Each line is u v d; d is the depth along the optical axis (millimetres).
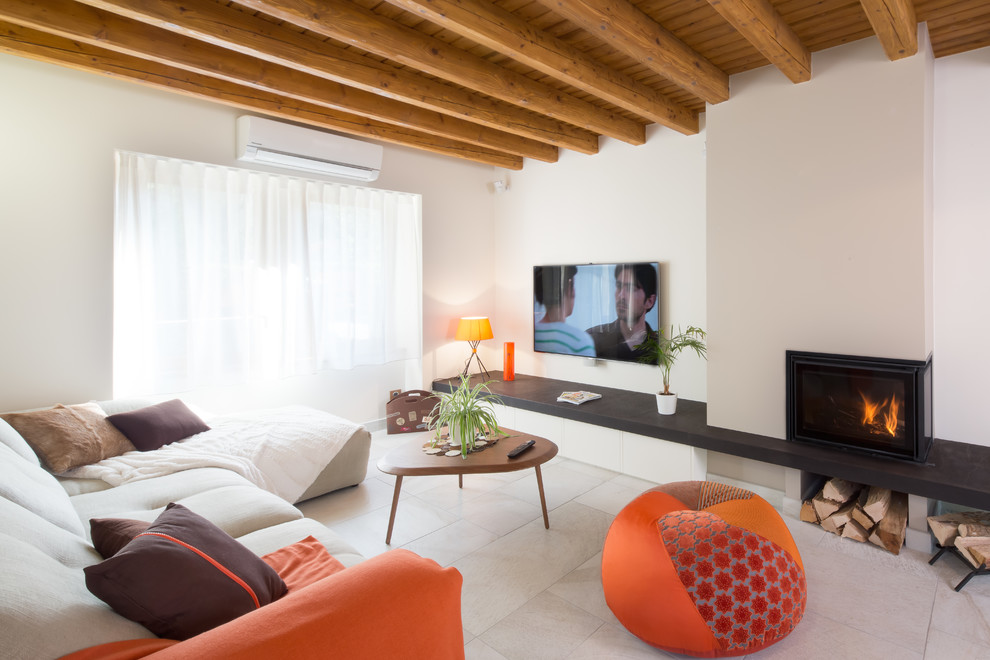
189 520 1506
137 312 3387
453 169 5129
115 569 1168
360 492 3479
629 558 1983
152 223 3410
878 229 2748
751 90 3127
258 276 3900
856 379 2830
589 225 4695
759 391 3201
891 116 2680
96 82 3191
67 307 3148
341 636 1096
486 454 2859
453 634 1304
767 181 3098
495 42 2465
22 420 2576
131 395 3412
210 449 2961
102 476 2533
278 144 3723
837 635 1998
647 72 3225
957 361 2971
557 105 3520
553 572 2492
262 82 3039
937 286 3004
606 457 3822
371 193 4543
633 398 4266
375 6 2473
